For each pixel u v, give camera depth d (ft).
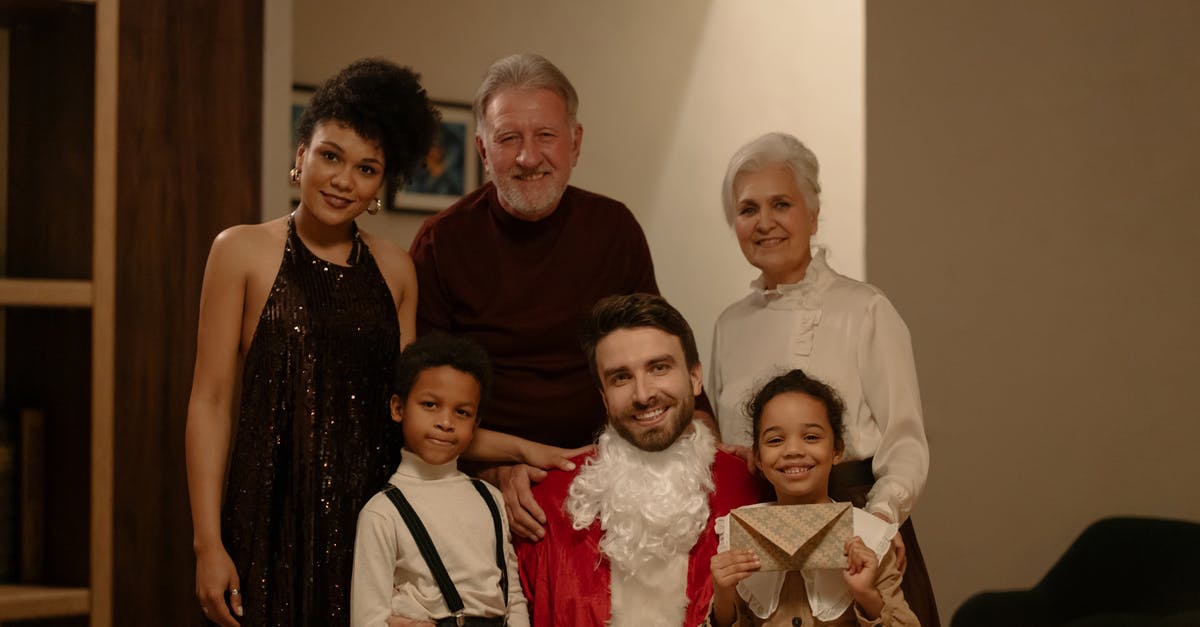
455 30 15.44
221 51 9.02
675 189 15.42
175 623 8.74
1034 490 12.98
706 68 15.10
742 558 6.75
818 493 7.19
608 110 15.88
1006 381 12.94
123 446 8.63
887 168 12.75
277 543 6.95
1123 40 13.15
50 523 6.83
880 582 6.96
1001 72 13.08
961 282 12.91
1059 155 13.10
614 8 15.85
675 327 7.34
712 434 8.15
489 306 8.57
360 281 7.27
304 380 6.99
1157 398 13.12
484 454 8.04
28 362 7.08
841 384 8.16
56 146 6.79
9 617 6.23
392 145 7.32
